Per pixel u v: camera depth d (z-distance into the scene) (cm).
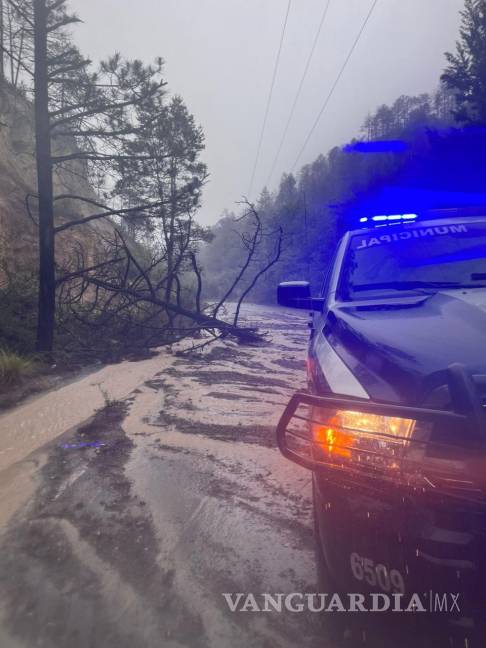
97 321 1323
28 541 333
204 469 452
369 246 399
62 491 412
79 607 264
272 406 677
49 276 1102
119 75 1080
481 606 186
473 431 180
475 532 183
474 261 362
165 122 1166
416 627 209
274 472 441
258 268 5572
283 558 306
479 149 1795
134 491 409
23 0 1045
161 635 243
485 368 203
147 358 1163
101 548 322
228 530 341
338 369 247
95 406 692
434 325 250
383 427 204
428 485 188
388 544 197
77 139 1173
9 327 1088
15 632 248
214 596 271
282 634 240
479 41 2639
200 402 700
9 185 1814
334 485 212
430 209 434
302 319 2530
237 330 1396
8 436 575
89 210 2320
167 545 323
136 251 2067
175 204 1270
